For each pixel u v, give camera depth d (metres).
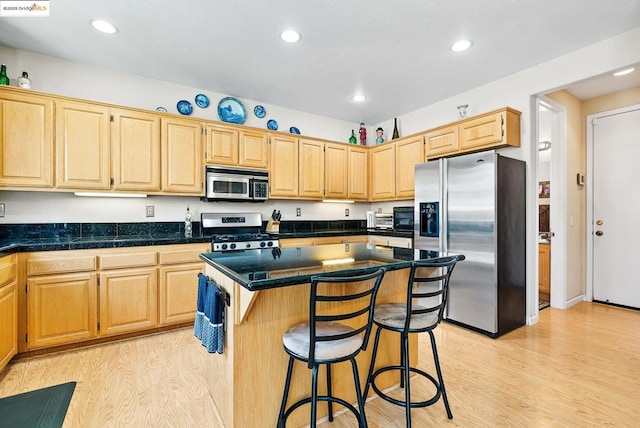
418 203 3.46
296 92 3.67
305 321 1.67
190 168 3.24
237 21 2.30
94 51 2.73
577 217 3.92
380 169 4.49
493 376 2.15
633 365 2.29
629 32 2.43
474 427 1.65
